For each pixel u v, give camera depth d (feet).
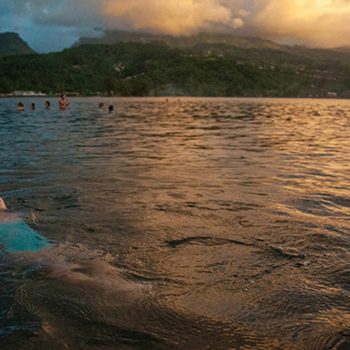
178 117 110.93
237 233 18.60
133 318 11.48
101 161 37.93
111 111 138.72
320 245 17.08
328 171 34.35
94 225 19.67
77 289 13.20
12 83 549.13
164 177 31.07
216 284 13.55
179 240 17.69
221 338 10.48
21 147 47.09
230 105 224.94
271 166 36.42
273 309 11.91
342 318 11.44
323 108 199.52
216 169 34.65
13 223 19.53
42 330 10.91
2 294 12.93
